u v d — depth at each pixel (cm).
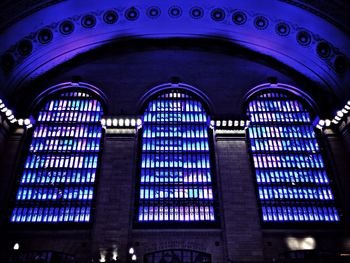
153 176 2411
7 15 2420
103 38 2962
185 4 2844
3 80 2595
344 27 2561
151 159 2486
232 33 2995
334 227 2245
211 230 2202
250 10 2833
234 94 2784
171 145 2556
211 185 2384
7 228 2178
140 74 2866
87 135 2586
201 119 2700
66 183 2372
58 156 2486
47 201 2297
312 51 2841
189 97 2811
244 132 2577
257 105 2794
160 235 2181
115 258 2044
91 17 2811
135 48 3033
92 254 2058
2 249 2114
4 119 2480
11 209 2255
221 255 2127
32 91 2762
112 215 2195
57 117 2680
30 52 2723
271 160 2514
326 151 2567
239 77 2880
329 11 2550
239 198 2289
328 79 2841
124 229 2147
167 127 2644
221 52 3033
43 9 2570
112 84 2802
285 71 2964
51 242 2144
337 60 2750
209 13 2903
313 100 2806
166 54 3002
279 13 2777
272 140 2611
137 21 2930
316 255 2144
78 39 2878
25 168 2428
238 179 2367
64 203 2291
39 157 2480
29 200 2297
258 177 2434
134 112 2667
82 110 2712
